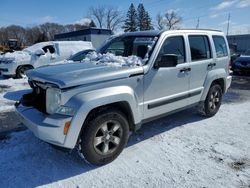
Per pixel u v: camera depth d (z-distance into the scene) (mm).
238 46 31750
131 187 3018
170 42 4336
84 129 3238
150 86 3906
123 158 3688
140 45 4309
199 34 5027
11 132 4660
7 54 12070
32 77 3566
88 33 36875
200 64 4914
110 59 4078
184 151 3928
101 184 3070
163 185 3057
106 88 3334
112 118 3428
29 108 3533
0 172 3273
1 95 8062
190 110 6102
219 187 3018
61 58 12359
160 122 5242
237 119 5516
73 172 3311
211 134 4633
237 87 9531
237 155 3807
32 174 3248
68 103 3066
